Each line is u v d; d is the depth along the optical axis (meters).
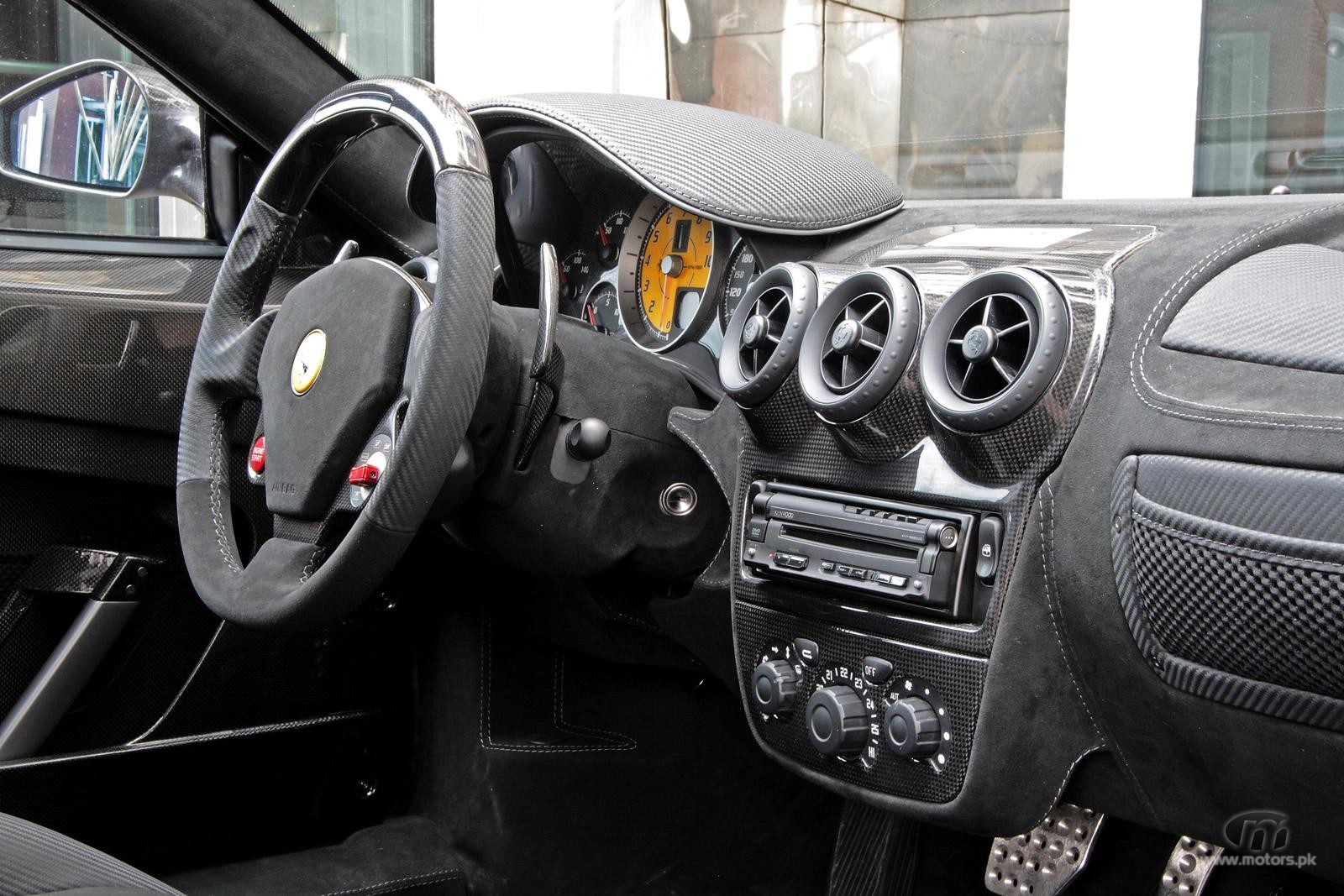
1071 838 1.23
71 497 1.44
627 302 1.49
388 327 1.03
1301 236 0.99
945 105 3.81
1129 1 2.37
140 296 1.50
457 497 1.09
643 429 1.24
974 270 1.04
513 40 4.48
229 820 1.50
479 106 1.40
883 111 4.02
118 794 1.41
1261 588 0.83
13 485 1.40
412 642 1.66
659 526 1.26
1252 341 0.88
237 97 1.57
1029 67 3.55
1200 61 2.25
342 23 1.77
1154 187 2.40
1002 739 0.97
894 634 1.03
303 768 1.57
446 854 1.55
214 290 1.28
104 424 1.44
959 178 3.77
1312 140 2.09
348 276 1.09
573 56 4.73
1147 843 1.23
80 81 1.56
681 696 1.58
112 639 1.42
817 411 1.03
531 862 1.54
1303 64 2.10
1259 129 2.16
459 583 1.57
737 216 1.21
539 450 1.18
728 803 1.59
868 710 1.05
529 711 1.55
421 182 1.51
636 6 4.85
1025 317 0.95
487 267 0.99
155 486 1.50
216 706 1.51
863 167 1.34
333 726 1.59
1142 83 2.38
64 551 1.42
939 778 1.01
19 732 1.36
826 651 1.09
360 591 1.00
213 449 1.25
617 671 1.58
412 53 4.16
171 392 1.50
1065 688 0.98
